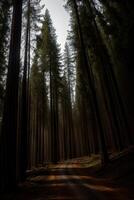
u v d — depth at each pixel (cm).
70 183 1280
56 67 3416
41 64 3269
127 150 1816
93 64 2514
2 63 1850
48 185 1252
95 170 1817
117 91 2162
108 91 2130
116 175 1311
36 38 2212
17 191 990
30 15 2191
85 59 2012
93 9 2242
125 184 1052
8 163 987
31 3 2189
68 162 3250
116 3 2014
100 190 977
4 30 1803
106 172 1521
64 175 1753
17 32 1186
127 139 2200
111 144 3341
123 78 2414
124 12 1795
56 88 3434
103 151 1762
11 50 1152
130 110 2380
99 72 2402
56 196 898
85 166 2391
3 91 1817
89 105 2853
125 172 1262
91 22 2159
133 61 1792
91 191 963
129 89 2306
